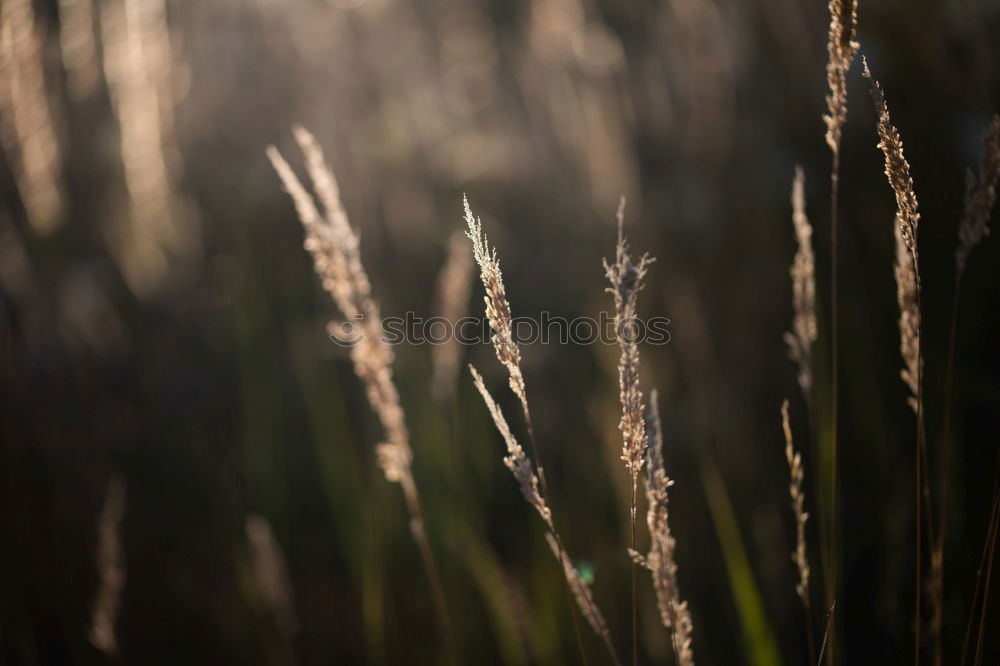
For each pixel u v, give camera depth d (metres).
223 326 2.14
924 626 1.39
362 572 1.66
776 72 2.00
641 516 1.48
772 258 1.91
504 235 2.27
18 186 1.82
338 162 2.18
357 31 2.32
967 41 1.71
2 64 1.70
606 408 1.61
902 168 1.17
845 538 1.55
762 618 1.36
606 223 2.06
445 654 1.51
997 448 1.52
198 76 2.20
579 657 1.46
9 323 1.80
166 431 1.99
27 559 1.68
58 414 1.86
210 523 1.85
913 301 1.22
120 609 1.66
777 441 1.75
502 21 2.64
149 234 2.12
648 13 2.24
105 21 1.90
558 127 2.21
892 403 1.66
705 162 2.04
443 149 2.33
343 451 1.73
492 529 1.79
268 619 1.62
